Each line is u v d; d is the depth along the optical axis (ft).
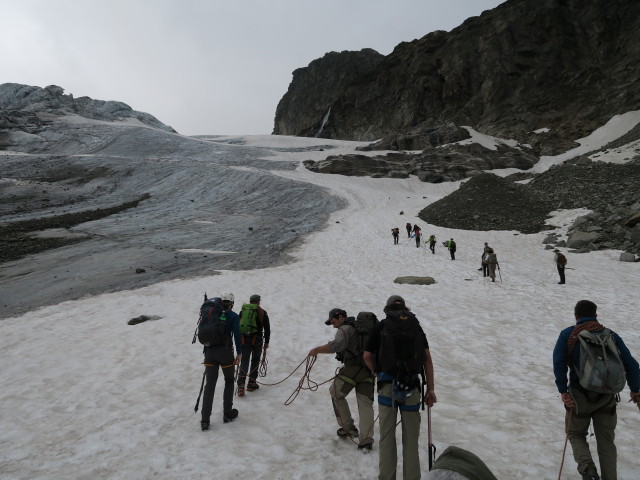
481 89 369.09
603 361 11.22
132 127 362.74
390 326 13.19
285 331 35.83
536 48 348.79
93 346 34.78
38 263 82.28
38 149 305.94
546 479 13.23
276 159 287.28
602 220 93.09
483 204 131.13
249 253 94.02
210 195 190.80
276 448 16.29
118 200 177.58
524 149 287.28
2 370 29.99
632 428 16.40
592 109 303.07
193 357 30.19
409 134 311.47
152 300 52.26
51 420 20.84
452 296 48.52
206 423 18.22
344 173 252.01
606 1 337.11
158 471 15.11
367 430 15.37
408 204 186.60
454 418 18.33
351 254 92.07
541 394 20.45
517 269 68.49
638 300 42.42
